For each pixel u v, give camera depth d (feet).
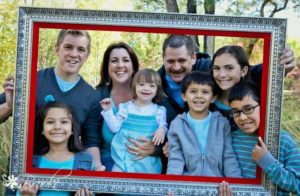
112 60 8.33
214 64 8.28
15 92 8.18
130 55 8.32
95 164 8.35
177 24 8.21
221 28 8.20
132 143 8.39
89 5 11.66
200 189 8.20
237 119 8.27
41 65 8.27
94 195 8.36
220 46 8.25
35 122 8.26
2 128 11.05
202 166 8.31
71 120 8.34
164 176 8.30
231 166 8.28
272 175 8.04
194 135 8.33
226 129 8.30
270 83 8.15
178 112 8.36
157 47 8.29
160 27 8.23
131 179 8.27
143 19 8.22
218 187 8.18
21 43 8.18
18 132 8.20
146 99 8.38
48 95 8.30
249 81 8.24
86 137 8.38
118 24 8.22
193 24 8.21
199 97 8.31
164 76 8.34
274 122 8.15
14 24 11.51
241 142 8.27
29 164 8.25
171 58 8.30
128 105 8.39
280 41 8.15
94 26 8.25
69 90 8.34
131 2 11.85
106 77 8.35
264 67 8.20
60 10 8.19
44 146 8.29
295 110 10.59
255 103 8.21
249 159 8.25
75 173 8.30
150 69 8.34
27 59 8.20
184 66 8.30
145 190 8.20
